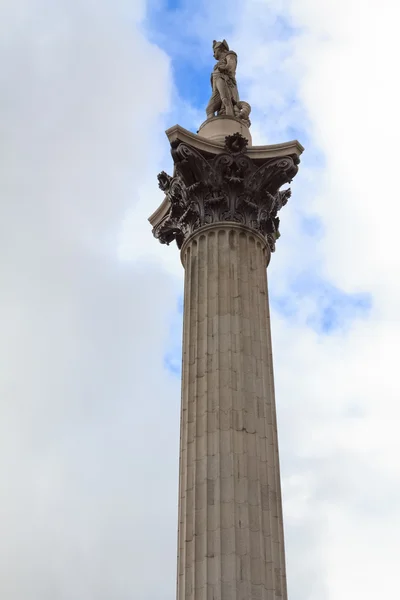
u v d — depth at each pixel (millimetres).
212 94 31141
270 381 23953
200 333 24219
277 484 22141
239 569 19828
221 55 31828
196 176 26750
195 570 20094
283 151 27156
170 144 26391
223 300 24609
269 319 25406
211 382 22969
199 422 22547
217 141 27125
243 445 21906
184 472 22125
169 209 29297
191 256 26156
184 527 21141
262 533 20734
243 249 25875
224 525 20516
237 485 21156
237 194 26766
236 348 23578
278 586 20297
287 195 28875
